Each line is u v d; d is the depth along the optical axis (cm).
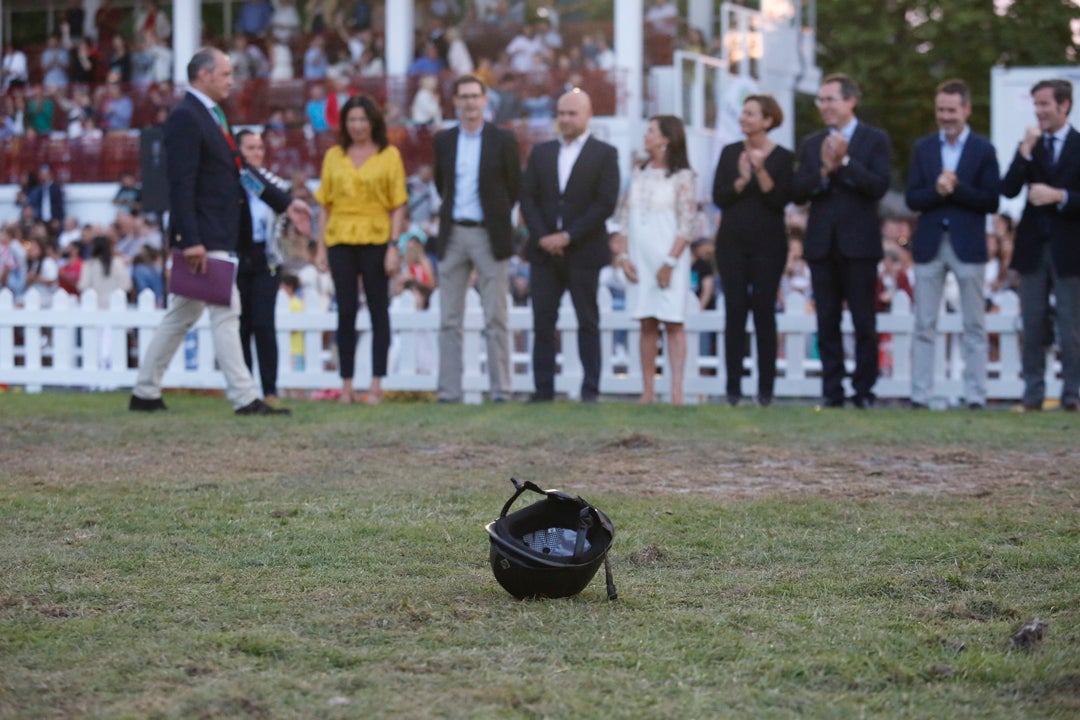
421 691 544
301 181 2927
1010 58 5594
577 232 1773
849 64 5659
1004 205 2706
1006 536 857
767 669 576
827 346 1762
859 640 619
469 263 1853
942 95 1730
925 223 1752
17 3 4097
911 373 1891
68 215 3494
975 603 684
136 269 2623
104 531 872
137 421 1509
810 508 956
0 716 516
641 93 3306
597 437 1349
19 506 963
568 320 2025
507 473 1128
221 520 911
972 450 1266
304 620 651
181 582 733
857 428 1435
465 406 1714
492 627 639
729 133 3566
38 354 2217
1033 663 583
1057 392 1973
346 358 1841
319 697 538
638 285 1811
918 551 813
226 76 1588
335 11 3650
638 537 858
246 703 528
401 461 1198
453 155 1831
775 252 1777
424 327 2058
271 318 1861
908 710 528
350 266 1827
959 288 1756
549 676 565
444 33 3447
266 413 1589
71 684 554
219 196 1579
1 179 3591
